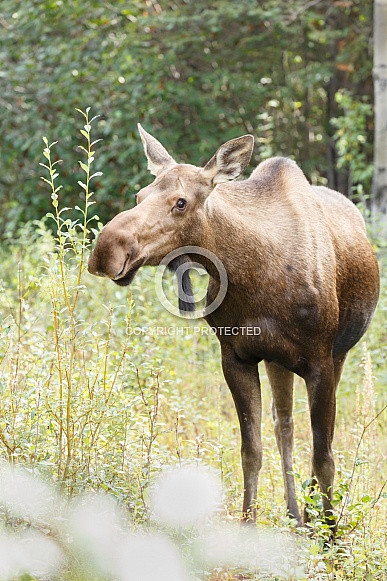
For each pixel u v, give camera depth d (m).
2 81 22.41
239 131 21.72
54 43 21.91
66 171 21.97
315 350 7.80
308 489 8.00
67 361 7.50
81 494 6.95
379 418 10.76
